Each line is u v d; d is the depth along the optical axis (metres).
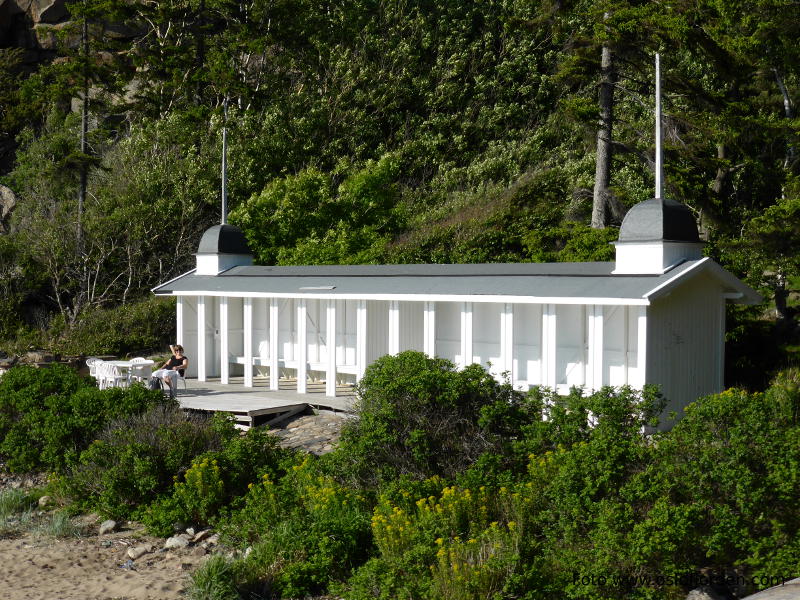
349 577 8.84
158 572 9.37
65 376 14.80
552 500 8.70
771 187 25.66
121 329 26.58
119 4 34.09
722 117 21.95
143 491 11.36
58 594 8.79
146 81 37.12
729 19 21.84
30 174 34.97
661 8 20.88
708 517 8.05
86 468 12.09
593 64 22.34
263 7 38.34
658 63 13.98
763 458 7.96
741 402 8.45
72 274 29.83
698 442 8.25
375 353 17.95
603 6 20.98
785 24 20.84
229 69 34.75
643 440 8.92
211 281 20.28
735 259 18.50
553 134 37.59
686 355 13.45
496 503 9.26
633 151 22.48
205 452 11.87
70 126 36.53
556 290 13.54
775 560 7.46
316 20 40.03
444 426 10.55
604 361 14.18
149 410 13.05
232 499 11.16
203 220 30.97
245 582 8.78
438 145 38.84
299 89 38.19
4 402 14.28
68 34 34.09
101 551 10.20
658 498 8.02
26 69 39.88
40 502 12.27
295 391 18.44
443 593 7.52
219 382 20.25
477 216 29.14
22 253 29.45
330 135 37.50
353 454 10.67
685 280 12.80
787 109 24.62
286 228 28.92
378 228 30.25
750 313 19.12
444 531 8.56
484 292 14.38
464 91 40.72
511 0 43.03
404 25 42.00
